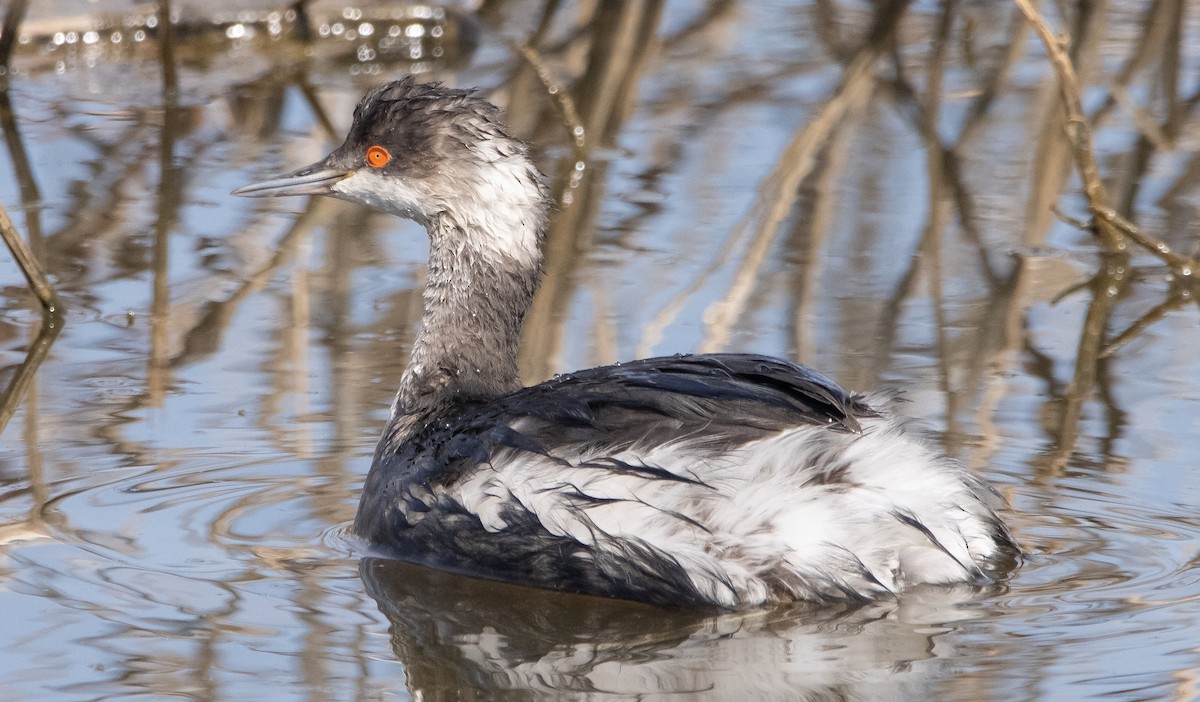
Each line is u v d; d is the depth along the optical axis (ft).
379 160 39.27
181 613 31.09
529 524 31.73
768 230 55.21
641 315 47.67
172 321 47.93
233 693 28.02
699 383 31.58
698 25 79.82
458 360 37.96
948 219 56.65
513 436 32.40
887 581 30.50
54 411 41.45
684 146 64.08
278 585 32.55
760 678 28.40
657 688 28.22
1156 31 69.51
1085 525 34.22
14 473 37.63
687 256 52.90
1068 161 61.82
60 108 67.36
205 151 62.59
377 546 34.45
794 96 69.82
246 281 51.21
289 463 38.63
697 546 30.25
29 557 33.40
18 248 47.44
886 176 60.64
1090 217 56.13
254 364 44.78
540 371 43.24
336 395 42.65
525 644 30.04
